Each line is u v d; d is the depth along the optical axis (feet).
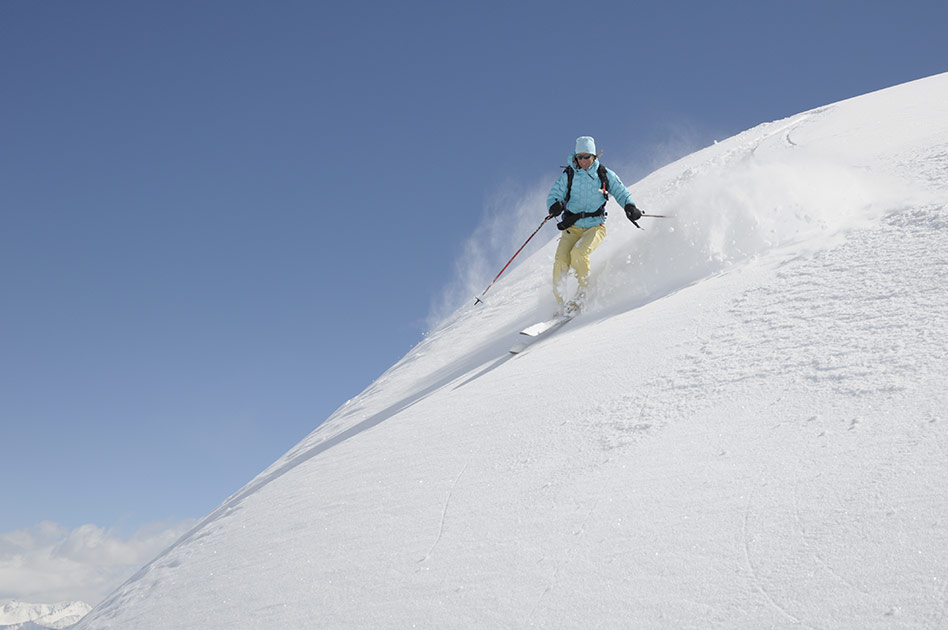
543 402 14.34
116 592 16.34
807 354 11.67
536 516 10.17
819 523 7.82
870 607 6.58
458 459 13.35
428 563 10.05
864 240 15.75
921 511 7.43
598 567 8.52
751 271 16.96
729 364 12.45
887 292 12.76
